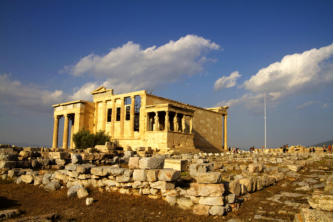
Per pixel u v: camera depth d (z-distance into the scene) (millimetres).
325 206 10664
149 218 11328
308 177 21359
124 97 61219
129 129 59469
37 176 18969
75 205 13438
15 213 11891
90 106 66562
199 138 68688
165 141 50000
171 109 52625
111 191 15273
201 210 11797
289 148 58125
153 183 14039
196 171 17938
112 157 29391
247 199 14445
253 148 63625
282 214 12000
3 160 21719
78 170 17062
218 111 76625
